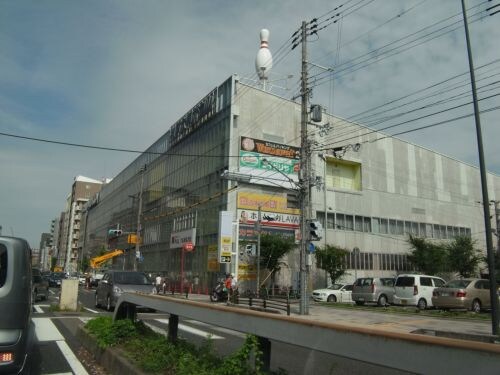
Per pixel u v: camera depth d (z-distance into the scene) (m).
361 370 4.70
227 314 4.89
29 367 7.53
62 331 12.23
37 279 23.89
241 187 39.56
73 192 154.25
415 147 55.47
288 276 40.25
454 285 22.02
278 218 40.88
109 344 8.00
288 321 3.76
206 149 44.28
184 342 6.75
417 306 23.72
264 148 41.41
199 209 44.00
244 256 37.69
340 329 3.13
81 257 121.81
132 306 9.05
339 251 40.88
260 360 4.54
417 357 2.55
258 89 42.56
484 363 2.21
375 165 50.69
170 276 49.09
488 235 14.55
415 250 46.59
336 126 47.19
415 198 53.88
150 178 61.38
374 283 25.81
